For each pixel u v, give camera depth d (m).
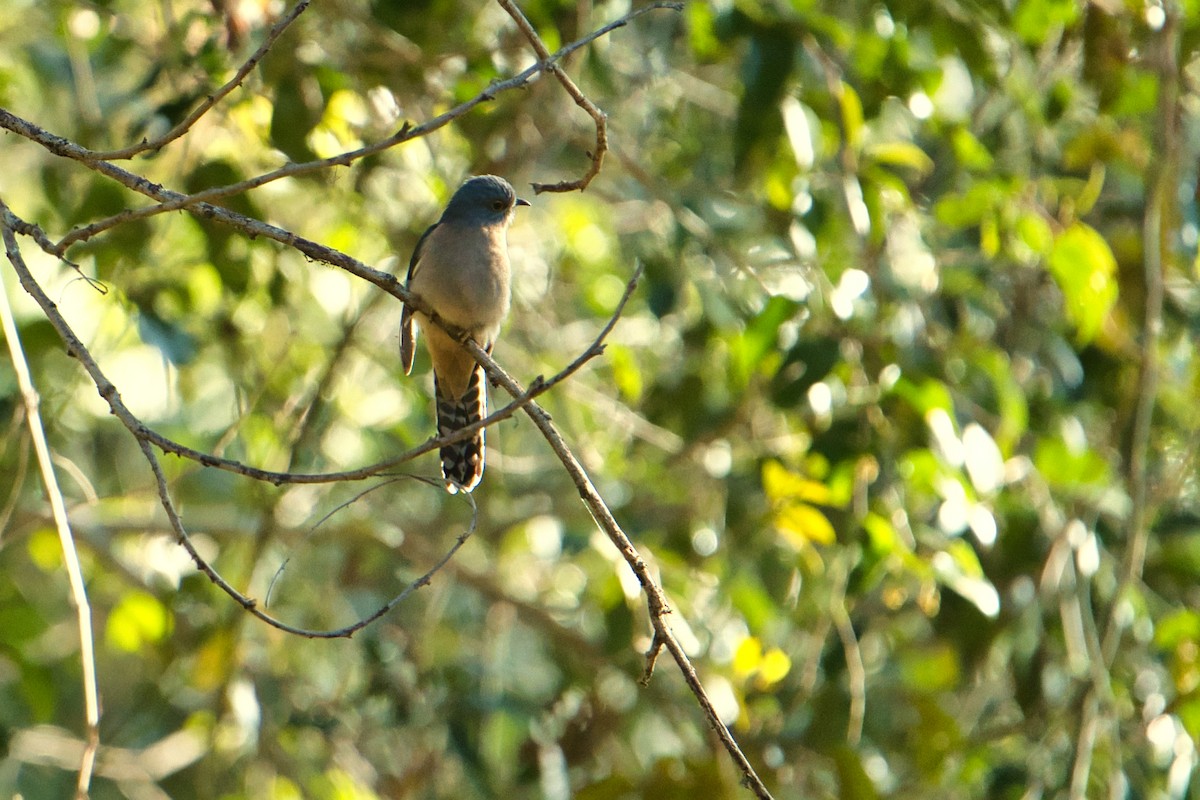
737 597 11.34
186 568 12.85
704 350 12.62
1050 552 11.02
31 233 6.47
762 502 11.13
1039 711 11.45
